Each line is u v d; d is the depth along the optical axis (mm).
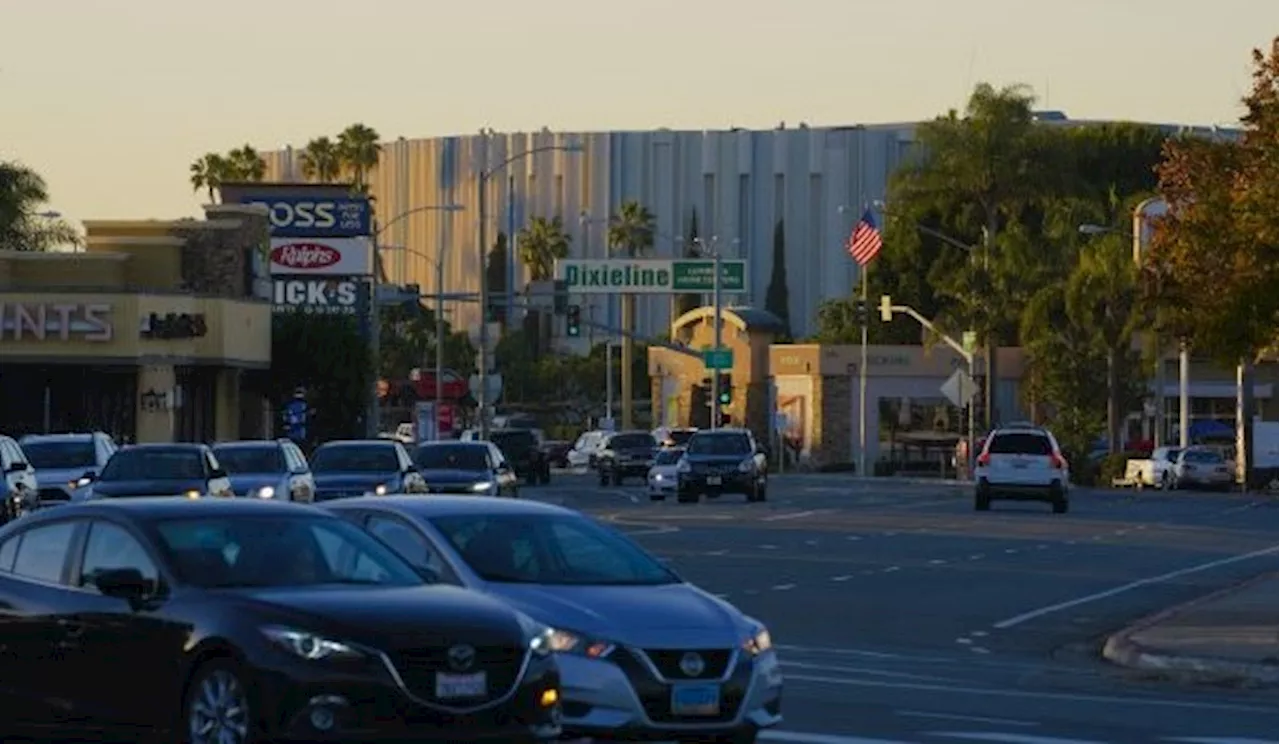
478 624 31453
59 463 99500
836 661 56094
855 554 95688
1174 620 65562
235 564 33000
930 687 49906
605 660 34594
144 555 33031
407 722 30531
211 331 156500
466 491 105188
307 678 30391
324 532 34375
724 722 35062
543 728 31797
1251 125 67250
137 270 163750
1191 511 142000
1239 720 44281
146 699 32156
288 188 197875
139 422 152875
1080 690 50750
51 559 34344
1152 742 39875
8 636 34250
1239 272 64500
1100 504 152875
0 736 34344
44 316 151125
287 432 167375
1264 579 82500
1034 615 70688
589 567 37906
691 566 87812
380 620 30906
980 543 104312
